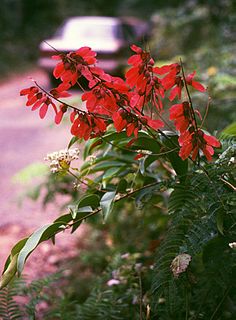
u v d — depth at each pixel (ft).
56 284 9.61
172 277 4.87
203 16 27.66
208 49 16.80
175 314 5.92
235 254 5.12
